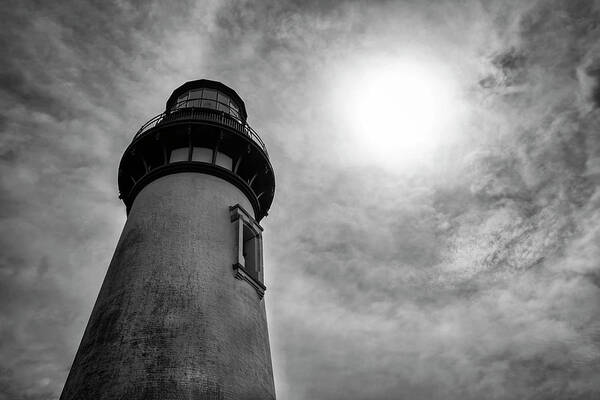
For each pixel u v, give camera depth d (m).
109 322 17.02
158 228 19.89
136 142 23.78
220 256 19.61
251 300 19.55
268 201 25.70
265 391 17.14
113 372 15.37
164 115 25.36
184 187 21.67
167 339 16.12
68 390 16.11
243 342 17.67
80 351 17.19
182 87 28.75
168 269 18.25
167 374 15.24
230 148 24.11
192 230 19.91
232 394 15.79
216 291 18.27
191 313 17.08
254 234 22.12
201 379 15.45
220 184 22.53
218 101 27.58
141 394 14.70
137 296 17.45
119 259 19.56
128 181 24.81
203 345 16.34
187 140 23.67
